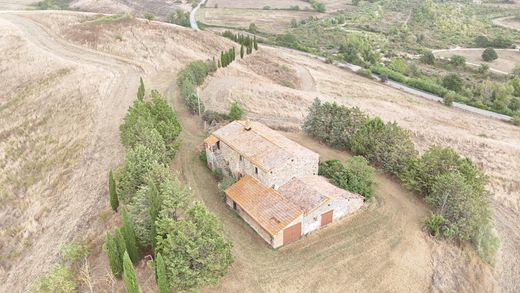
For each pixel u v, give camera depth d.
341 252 47.84
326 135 71.56
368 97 112.38
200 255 38.41
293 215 47.59
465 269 49.41
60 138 73.38
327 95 107.00
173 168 61.91
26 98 87.25
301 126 77.81
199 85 95.06
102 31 118.56
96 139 71.12
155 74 99.25
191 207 40.97
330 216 51.53
